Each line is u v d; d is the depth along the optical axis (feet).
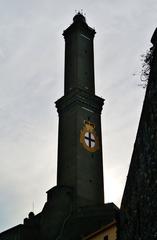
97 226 185.26
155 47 41.98
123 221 49.49
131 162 47.44
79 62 251.39
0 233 216.74
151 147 40.86
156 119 40.04
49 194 223.92
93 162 225.97
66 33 269.03
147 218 40.65
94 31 270.26
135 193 44.98
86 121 234.99
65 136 234.17
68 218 204.85
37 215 217.77
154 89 41.14
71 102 239.09
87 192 214.48
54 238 200.03
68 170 221.66
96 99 244.83
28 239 205.05
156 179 39.11
